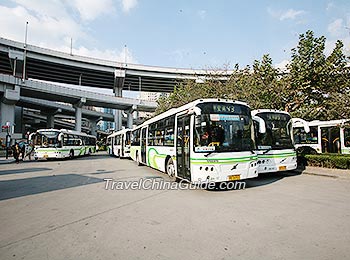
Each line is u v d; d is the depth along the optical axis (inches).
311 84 552.7
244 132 334.6
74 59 1875.0
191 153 320.5
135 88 2388.0
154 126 526.0
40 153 856.3
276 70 645.3
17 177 485.4
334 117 682.2
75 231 189.9
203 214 227.9
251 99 672.4
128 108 2148.1
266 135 416.8
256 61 663.8
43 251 156.3
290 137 438.0
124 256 147.7
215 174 306.3
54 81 2214.6
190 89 965.8
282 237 171.3
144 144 613.0
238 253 148.7
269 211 232.8
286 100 627.8
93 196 310.8
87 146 1248.8
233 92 749.3
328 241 163.5
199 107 323.0
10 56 1654.8
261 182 391.5
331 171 458.6
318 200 272.4
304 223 198.8
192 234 180.1
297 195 297.6
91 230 191.5
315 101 637.9
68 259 145.2
